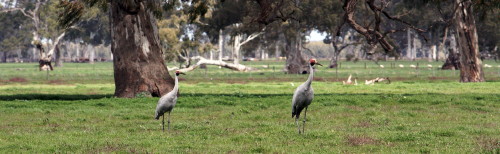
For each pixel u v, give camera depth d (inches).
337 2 3058.6
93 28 5723.4
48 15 4485.7
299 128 681.0
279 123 770.8
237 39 3676.2
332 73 3196.4
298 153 518.0
